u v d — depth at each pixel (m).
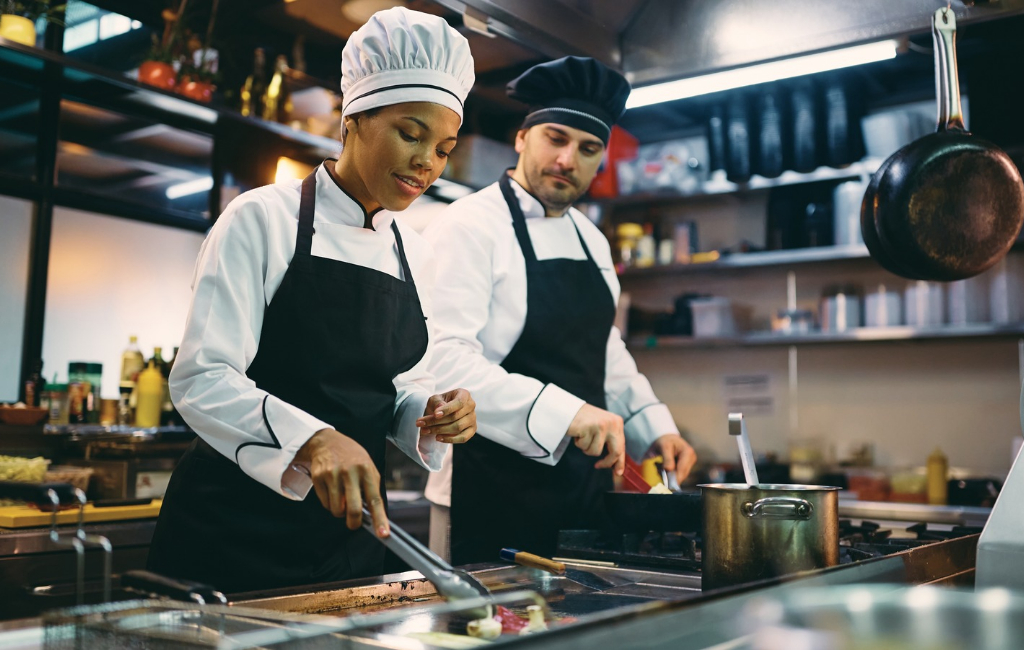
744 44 2.05
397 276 1.51
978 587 1.09
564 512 1.85
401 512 2.93
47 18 2.72
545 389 1.74
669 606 0.76
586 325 2.00
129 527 2.31
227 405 1.21
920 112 3.73
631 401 2.12
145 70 2.85
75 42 2.85
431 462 1.46
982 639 0.72
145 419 2.79
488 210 1.97
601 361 2.06
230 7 2.80
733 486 1.13
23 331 2.79
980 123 3.35
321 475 1.08
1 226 2.75
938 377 3.73
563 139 1.93
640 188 4.12
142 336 3.08
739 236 4.21
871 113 3.84
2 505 2.26
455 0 1.78
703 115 4.07
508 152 3.52
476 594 0.89
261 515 1.33
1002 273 3.39
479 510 1.88
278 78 3.10
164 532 1.37
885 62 3.46
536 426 1.71
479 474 1.88
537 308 1.94
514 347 1.94
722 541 1.12
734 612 0.82
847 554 1.34
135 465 2.51
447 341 1.81
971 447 3.64
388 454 3.44
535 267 1.96
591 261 2.06
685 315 4.11
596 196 4.18
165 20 2.93
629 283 4.51
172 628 0.83
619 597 1.18
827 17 1.95
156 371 2.83
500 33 1.93
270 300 1.36
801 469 3.72
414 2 2.35
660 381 4.43
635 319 4.33
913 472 3.58
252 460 1.19
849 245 3.66
